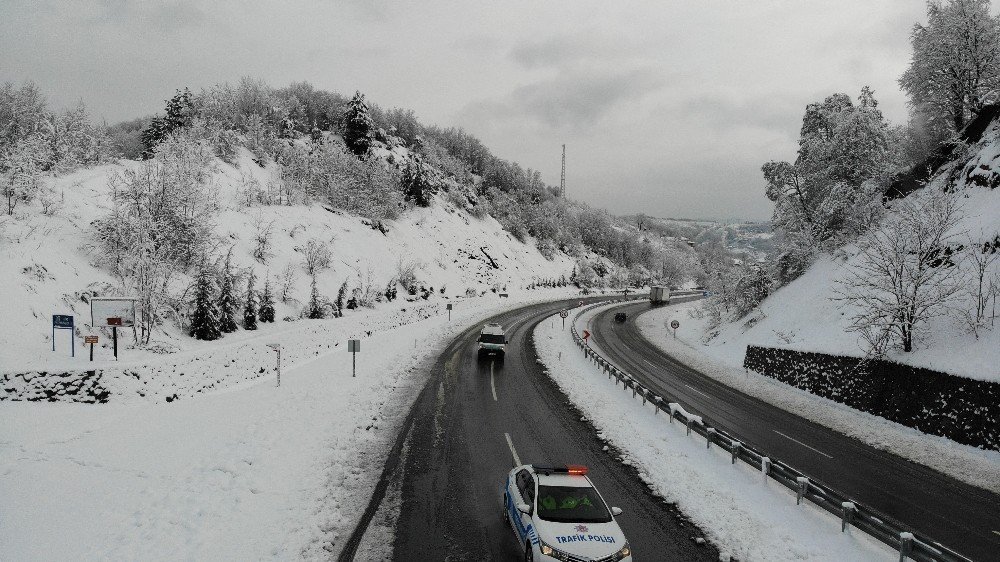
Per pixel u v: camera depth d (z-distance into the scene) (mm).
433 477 12625
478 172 134125
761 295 43938
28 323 20812
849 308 29078
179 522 9836
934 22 35969
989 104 31875
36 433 14734
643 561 9148
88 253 27844
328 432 15625
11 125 54250
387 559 8812
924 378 20188
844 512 10719
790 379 28672
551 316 58438
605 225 140750
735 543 9938
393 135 111188
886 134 38656
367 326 41156
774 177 44281
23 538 9031
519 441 15773
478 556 9016
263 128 76625
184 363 22578
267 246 44500
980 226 24984
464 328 44219
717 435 15773
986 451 16969
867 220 34719
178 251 31406
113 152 68375
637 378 28594
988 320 20469
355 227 63781
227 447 14031
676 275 142000
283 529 9750
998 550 10383
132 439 14562
